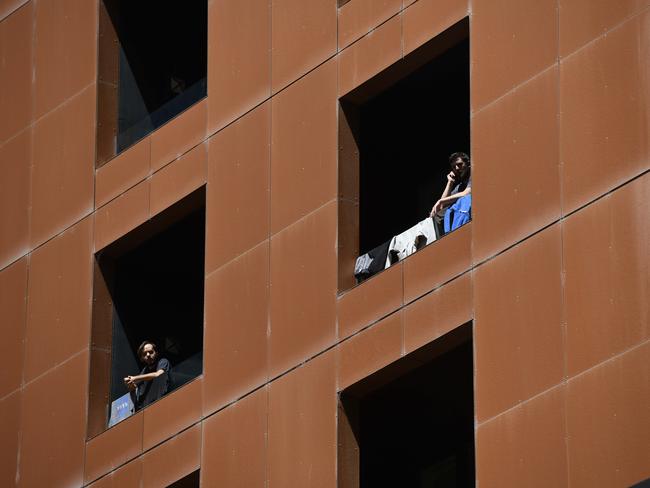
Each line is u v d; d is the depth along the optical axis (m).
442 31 77.38
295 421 78.44
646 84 70.12
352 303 77.75
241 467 79.88
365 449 84.69
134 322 91.31
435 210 76.94
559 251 70.88
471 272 73.50
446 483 84.06
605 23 71.94
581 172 71.06
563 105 72.31
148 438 84.75
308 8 83.56
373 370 76.00
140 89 94.75
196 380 83.12
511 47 74.75
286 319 80.12
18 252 94.44
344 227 79.56
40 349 91.94
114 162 91.19
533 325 70.81
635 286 68.38
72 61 95.56
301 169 81.56
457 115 84.94
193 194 86.31
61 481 88.44
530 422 69.75
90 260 90.94
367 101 81.50
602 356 68.50
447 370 77.56
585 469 67.75
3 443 91.88
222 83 86.38
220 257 83.69
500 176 73.62
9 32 99.38
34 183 95.00
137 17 96.06
